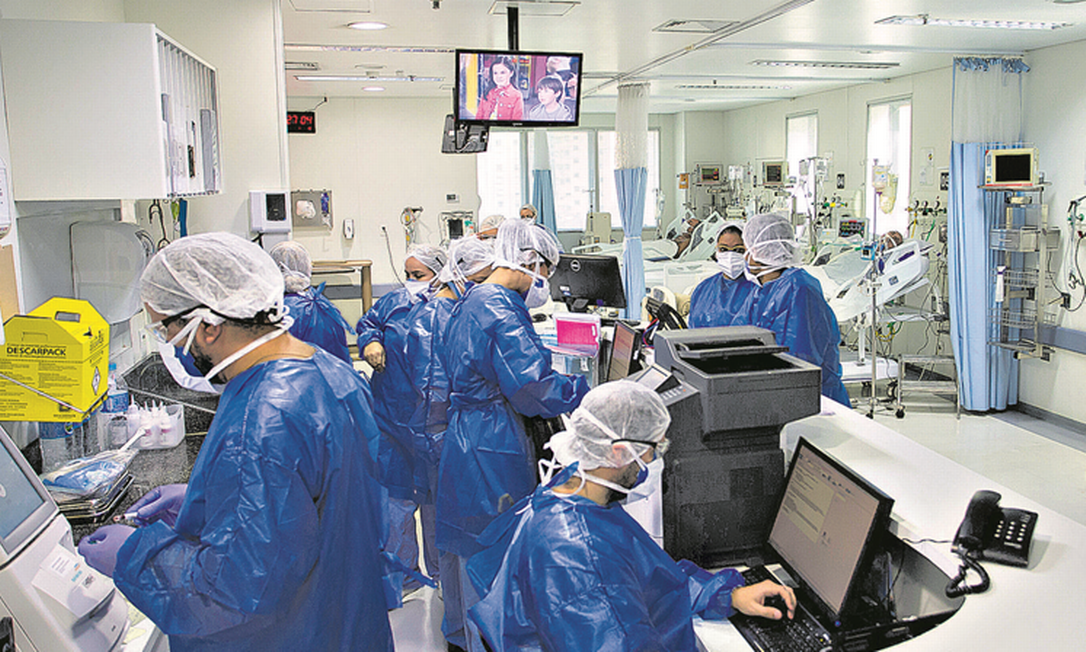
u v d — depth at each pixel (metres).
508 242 2.85
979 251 5.98
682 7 4.46
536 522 1.37
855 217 8.60
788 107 10.03
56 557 1.47
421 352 3.11
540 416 2.62
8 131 2.27
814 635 1.49
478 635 1.45
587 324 3.44
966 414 6.22
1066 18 4.91
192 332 1.50
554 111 4.20
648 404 1.43
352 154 8.00
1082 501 4.49
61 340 2.11
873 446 2.13
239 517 1.37
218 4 3.79
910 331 7.67
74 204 2.72
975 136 5.96
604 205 12.29
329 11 4.34
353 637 1.61
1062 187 5.84
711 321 3.46
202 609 1.37
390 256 8.18
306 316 3.42
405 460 3.36
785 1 4.39
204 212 3.92
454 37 5.14
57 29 2.27
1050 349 5.94
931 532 1.64
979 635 1.34
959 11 4.68
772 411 1.79
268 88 3.89
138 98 2.33
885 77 7.83
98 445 2.51
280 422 1.43
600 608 1.26
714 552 1.85
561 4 4.30
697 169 11.52
